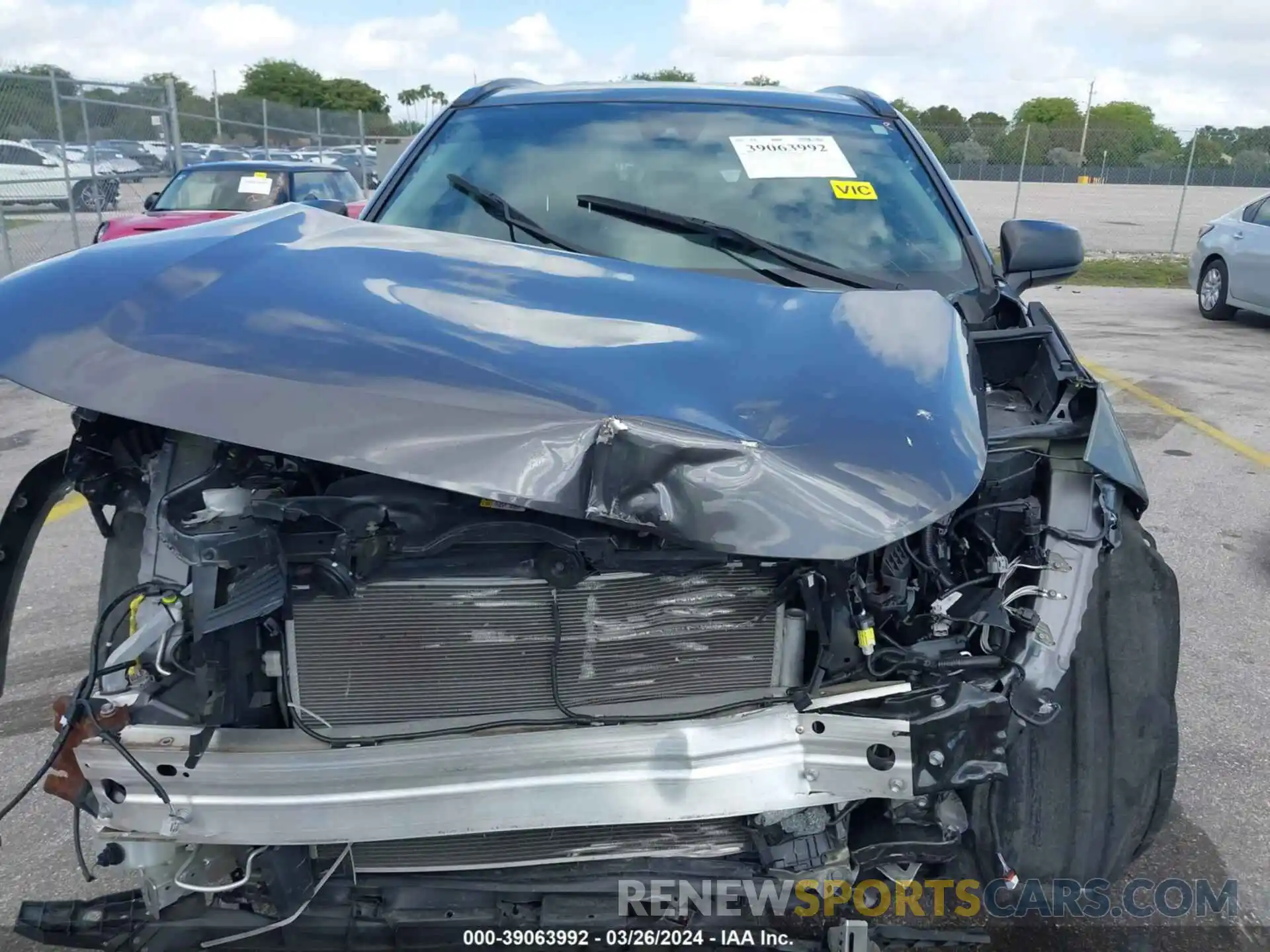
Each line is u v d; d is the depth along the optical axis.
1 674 2.18
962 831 2.11
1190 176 22.64
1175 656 2.28
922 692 1.94
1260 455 6.94
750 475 1.82
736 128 3.58
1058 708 2.00
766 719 1.98
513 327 2.15
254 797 1.91
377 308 2.15
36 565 5.16
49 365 1.96
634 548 1.95
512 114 3.68
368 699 2.06
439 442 1.82
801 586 2.01
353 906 2.13
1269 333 11.98
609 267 2.57
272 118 23.94
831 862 2.11
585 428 1.85
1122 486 2.23
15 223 13.94
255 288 2.19
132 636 1.99
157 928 2.10
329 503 1.90
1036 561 2.12
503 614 2.03
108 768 1.93
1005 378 2.69
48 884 2.85
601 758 1.93
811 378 2.08
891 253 3.21
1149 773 2.27
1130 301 14.91
